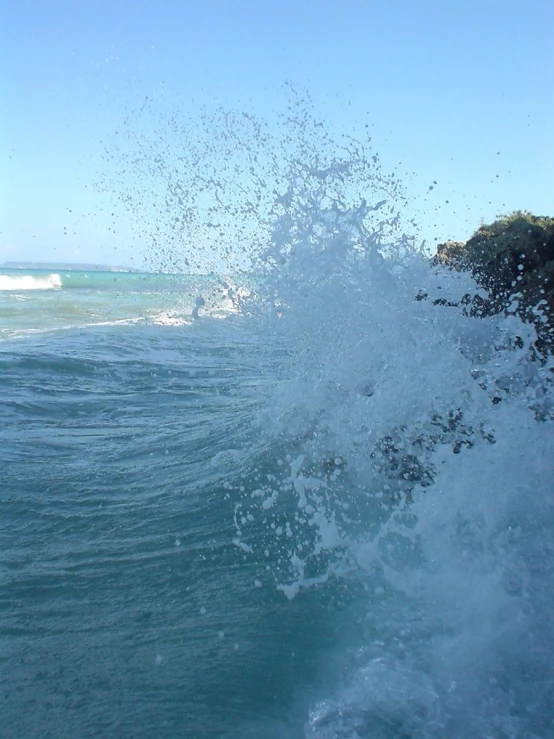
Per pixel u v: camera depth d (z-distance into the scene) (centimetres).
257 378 821
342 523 397
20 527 395
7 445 545
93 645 286
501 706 247
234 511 420
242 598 322
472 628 288
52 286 3047
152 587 333
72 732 237
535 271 688
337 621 304
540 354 506
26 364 844
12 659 275
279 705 253
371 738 231
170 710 249
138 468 503
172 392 755
